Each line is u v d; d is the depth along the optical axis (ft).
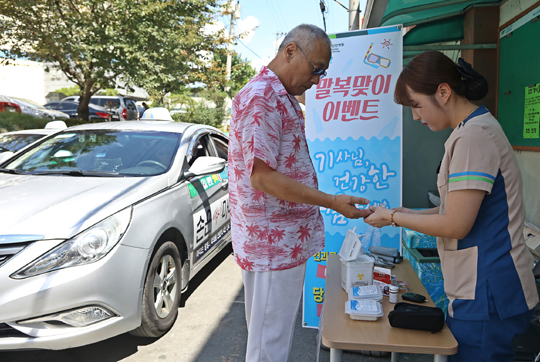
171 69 35.45
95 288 7.58
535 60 10.14
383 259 7.62
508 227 4.63
